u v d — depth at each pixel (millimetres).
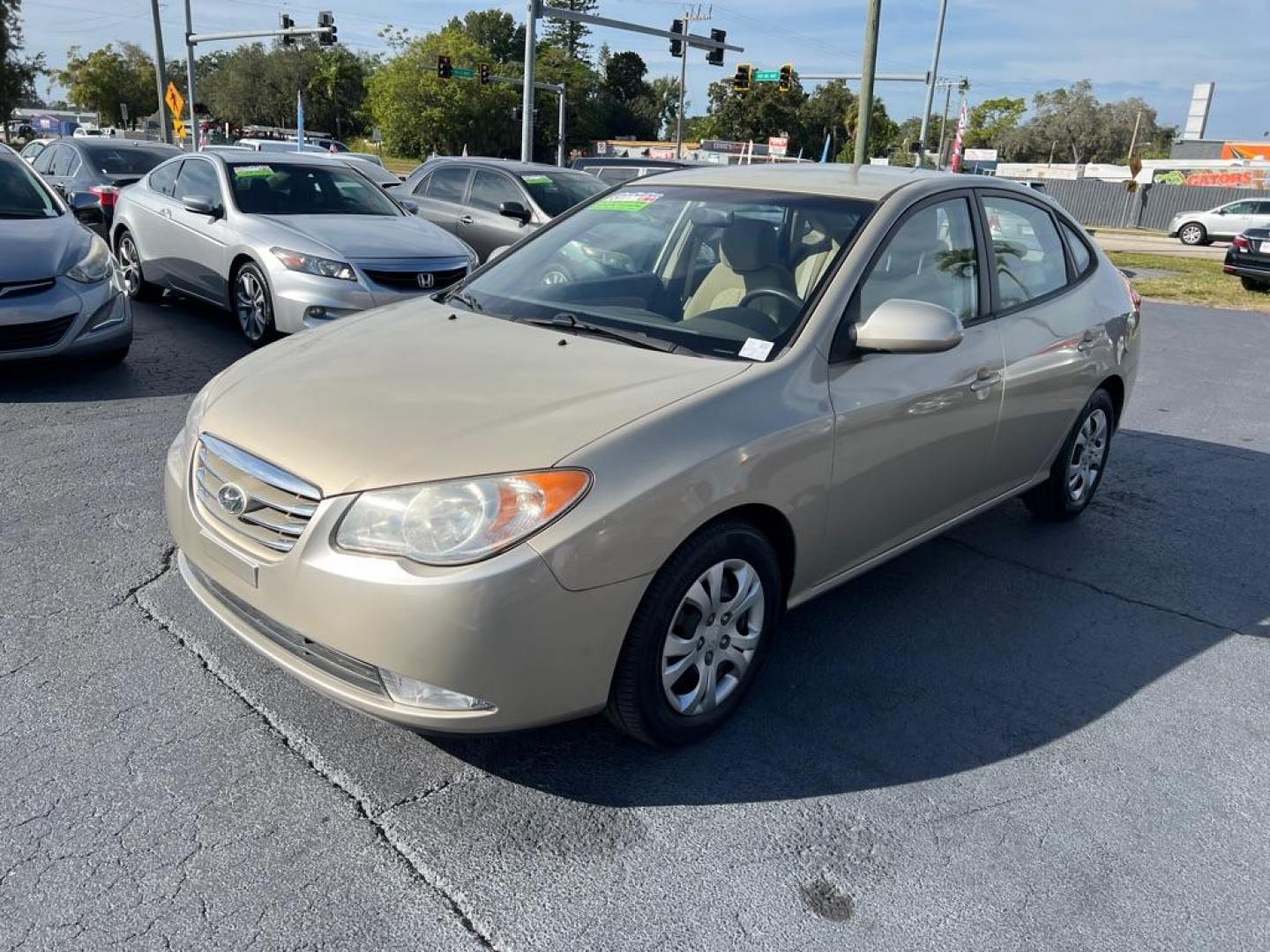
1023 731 3213
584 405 2740
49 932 2197
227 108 84188
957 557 4605
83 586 3740
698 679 2918
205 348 7703
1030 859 2619
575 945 2254
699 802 2756
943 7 30719
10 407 5895
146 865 2404
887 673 3514
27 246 6246
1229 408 8086
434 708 2492
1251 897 2529
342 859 2465
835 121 94562
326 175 8734
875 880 2512
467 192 11859
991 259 4039
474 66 68188
